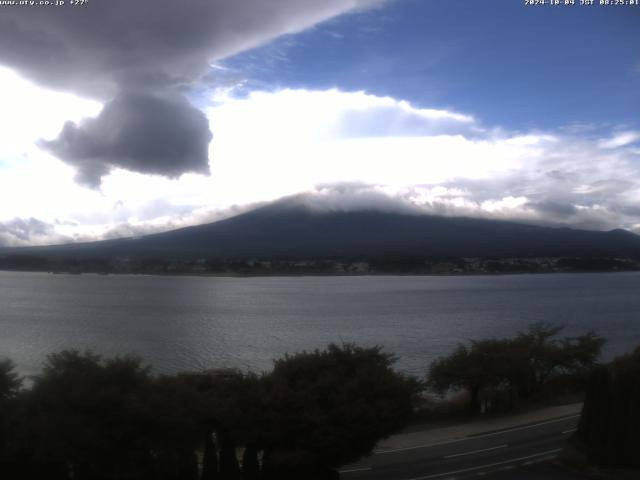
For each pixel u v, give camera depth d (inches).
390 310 5349.4
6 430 746.2
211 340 3260.3
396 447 1126.4
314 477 890.7
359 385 920.3
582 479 928.9
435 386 1505.9
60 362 836.6
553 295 7367.1
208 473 831.1
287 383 932.6
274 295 7421.3
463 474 949.2
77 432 734.5
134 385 821.9
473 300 6569.9
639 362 1113.4
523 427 1282.0
